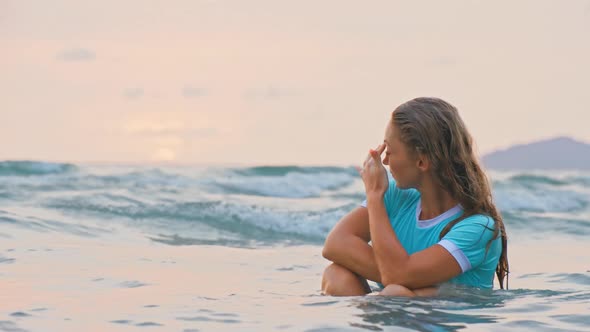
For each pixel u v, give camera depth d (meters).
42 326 2.99
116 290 3.85
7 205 8.04
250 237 7.43
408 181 3.44
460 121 3.43
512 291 3.72
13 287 3.83
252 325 3.01
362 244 3.53
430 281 3.37
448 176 3.40
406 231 3.52
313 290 3.99
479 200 3.45
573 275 4.84
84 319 3.12
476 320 3.05
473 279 3.50
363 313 3.14
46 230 6.39
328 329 2.91
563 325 3.02
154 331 2.93
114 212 8.08
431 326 2.96
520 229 8.67
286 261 5.42
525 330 2.93
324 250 3.62
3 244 5.36
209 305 3.43
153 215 8.09
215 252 5.86
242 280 4.38
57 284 3.97
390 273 3.38
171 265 4.90
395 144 3.41
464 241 3.35
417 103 3.42
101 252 5.32
